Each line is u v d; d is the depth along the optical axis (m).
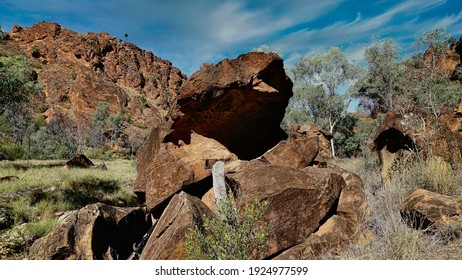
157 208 6.09
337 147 30.55
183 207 4.66
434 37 21.08
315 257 4.27
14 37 85.81
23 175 13.15
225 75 6.16
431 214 4.28
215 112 6.62
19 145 30.23
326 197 4.98
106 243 5.70
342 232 4.79
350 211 5.19
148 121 74.19
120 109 71.12
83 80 72.44
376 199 5.91
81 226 5.55
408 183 6.07
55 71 75.06
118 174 16.52
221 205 4.21
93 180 12.50
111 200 11.21
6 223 7.36
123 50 104.88
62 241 5.25
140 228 6.68
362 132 29.25
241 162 6.14
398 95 26.52
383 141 8.28
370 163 10.23
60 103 65.75
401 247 3.85
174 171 5.96
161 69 119.06
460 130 7.60
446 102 17.66
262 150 8.02
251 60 6.34
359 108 34.50
